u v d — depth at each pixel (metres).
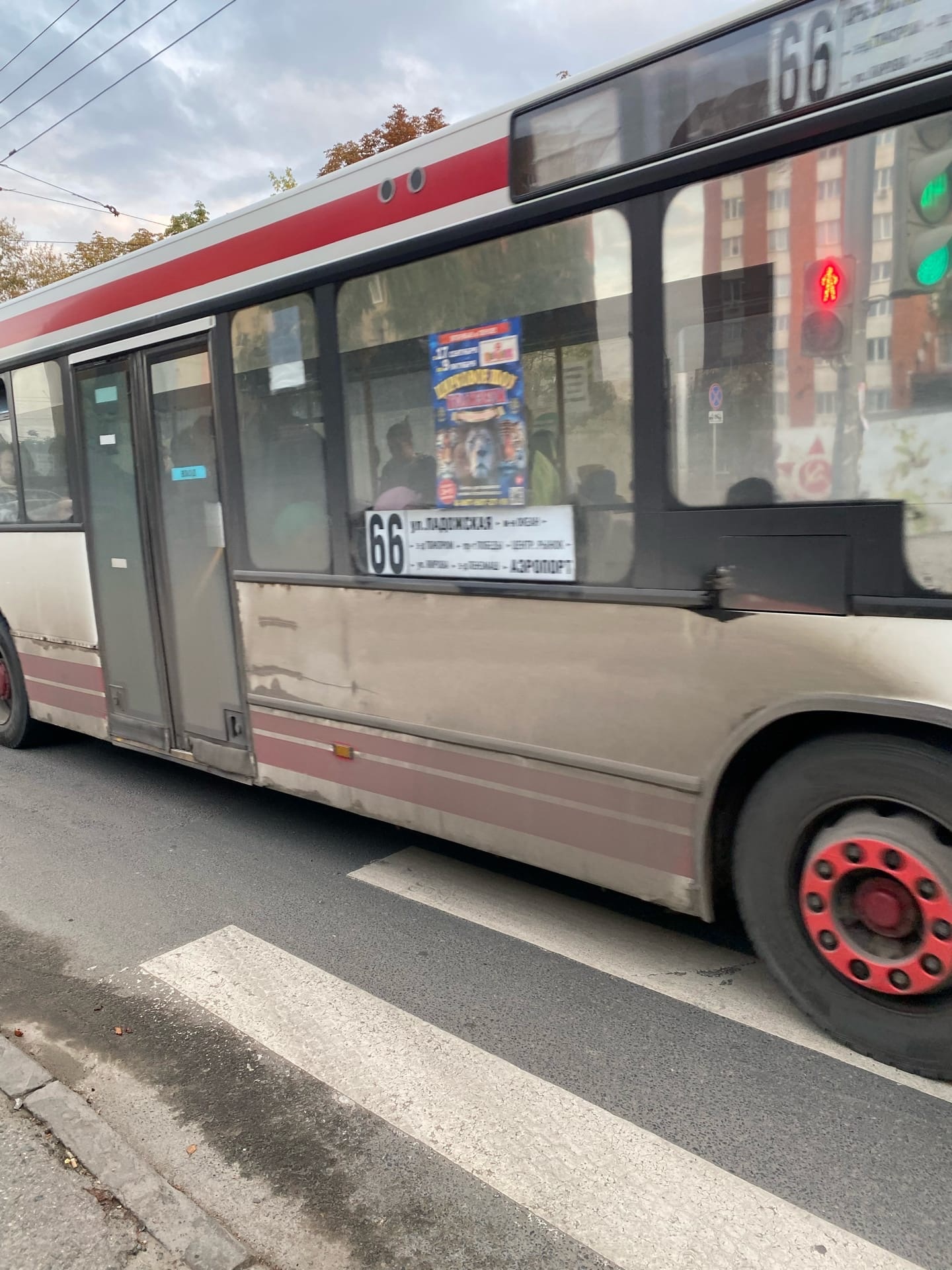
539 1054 2.91
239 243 4.19
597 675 3.16
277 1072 2.88
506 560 3.39
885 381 2.48
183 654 4.96
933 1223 2.19
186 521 4.76
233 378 4.34
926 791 2.50
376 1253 2.17
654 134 2.83
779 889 2.87
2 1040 3.00
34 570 6.02
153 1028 3.14
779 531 2.68
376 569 3.86
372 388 3.75
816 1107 2.60
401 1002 3.24
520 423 3.28
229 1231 2.24
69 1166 2.45
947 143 2.34
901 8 2.36
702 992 3.22
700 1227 2.20
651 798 3.09
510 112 3.16
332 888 4.19
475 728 3.59
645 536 2.98
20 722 6.61
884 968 2.66
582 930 3.72
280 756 4.49
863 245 2.49
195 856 4.64
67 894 4.26
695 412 2.83
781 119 2.58
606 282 2.99
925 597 2.46
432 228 3.43
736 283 2.72
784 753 2.84
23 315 5.71
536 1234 2.20
